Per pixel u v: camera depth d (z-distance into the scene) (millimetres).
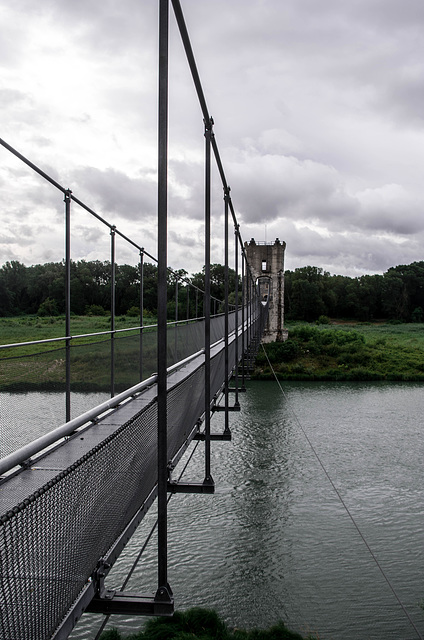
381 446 23922
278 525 15531
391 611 11422
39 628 2094
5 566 1848
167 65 3189
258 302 28953
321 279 110812
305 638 10656
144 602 3318
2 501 2807
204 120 5559
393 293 105438
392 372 46375
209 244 5875
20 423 3430
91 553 2666
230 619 11164
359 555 13820
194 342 11227
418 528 15508
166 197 3281
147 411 3754
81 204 4871
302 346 52219
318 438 24953
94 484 2699
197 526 15375
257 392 38000
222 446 23375
